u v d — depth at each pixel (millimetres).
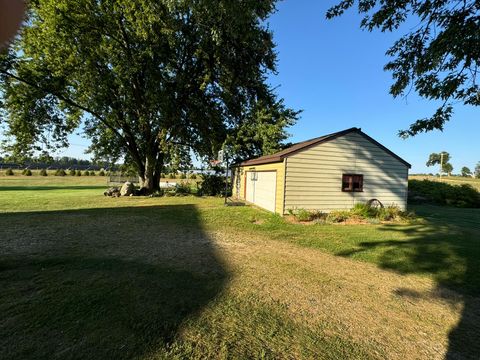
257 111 18734
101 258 5324
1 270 4602
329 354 2801
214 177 21547
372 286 4492
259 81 19859
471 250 6551
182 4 11898
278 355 2748
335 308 3746
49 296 3703
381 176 12578
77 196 17219
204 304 3680
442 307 3871
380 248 6656
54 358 2555
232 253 5961
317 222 9938
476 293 4332
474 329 3346
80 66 15992
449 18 4020
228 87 19328
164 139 19078
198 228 8445
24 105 15906
